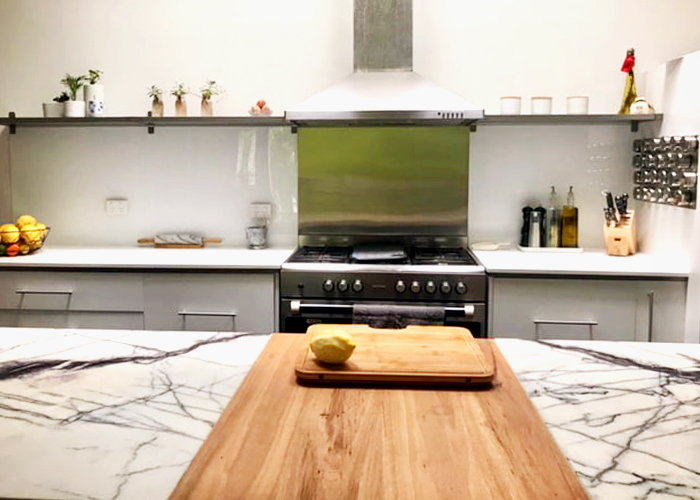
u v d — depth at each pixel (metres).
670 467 1.13
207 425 1.30
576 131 3.79
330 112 3.20
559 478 1.09
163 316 3.34
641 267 3.17
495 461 1.15
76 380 1.56
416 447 1.20
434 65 3.80
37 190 4.02
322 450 1.19
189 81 3.89
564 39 3.74
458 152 3.81
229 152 3.92
